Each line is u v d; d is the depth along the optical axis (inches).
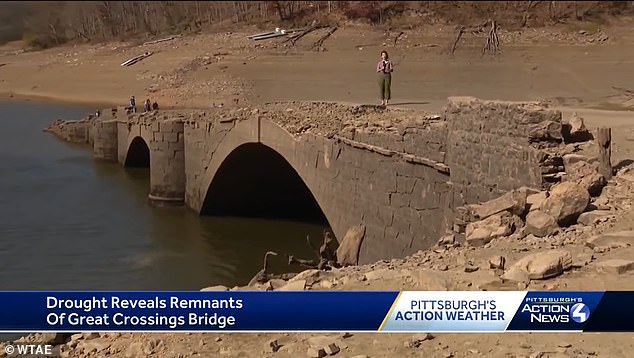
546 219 516.7
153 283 919.0
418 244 752.3
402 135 779.4
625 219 502.3
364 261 842.8
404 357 351.9
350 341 375.2
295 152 1004.6
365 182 840.3
